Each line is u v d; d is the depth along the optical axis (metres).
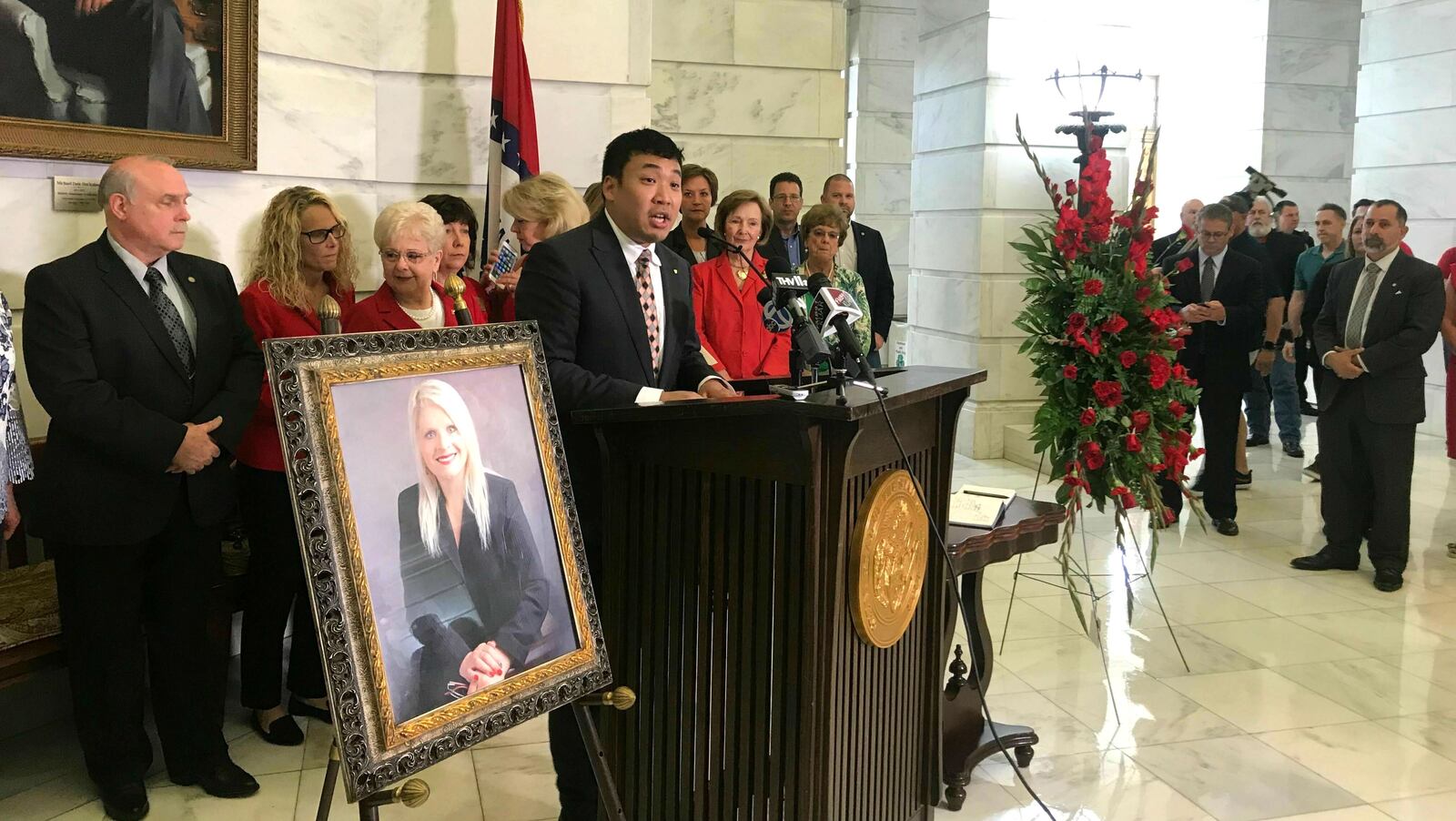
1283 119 9.61
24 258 3.37
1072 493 3.62
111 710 2.86
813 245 4.71
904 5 11.70
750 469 2.10
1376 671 3.97
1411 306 4.82
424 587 1.69
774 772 2.13
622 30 4.85
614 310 2.50
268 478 3.29
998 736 3.12
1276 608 4.65
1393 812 2.96
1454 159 8.80
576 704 1.96
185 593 2.97
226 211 3.94
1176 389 3.72
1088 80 7.60
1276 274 7.63
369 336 1.70
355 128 4.41
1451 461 7.72
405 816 2.90
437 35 4.57
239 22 3.82
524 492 1.88
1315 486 6.88
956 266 7.94
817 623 2.05
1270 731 3.47
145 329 2.82
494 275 4.19
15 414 2.79
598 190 4.16
